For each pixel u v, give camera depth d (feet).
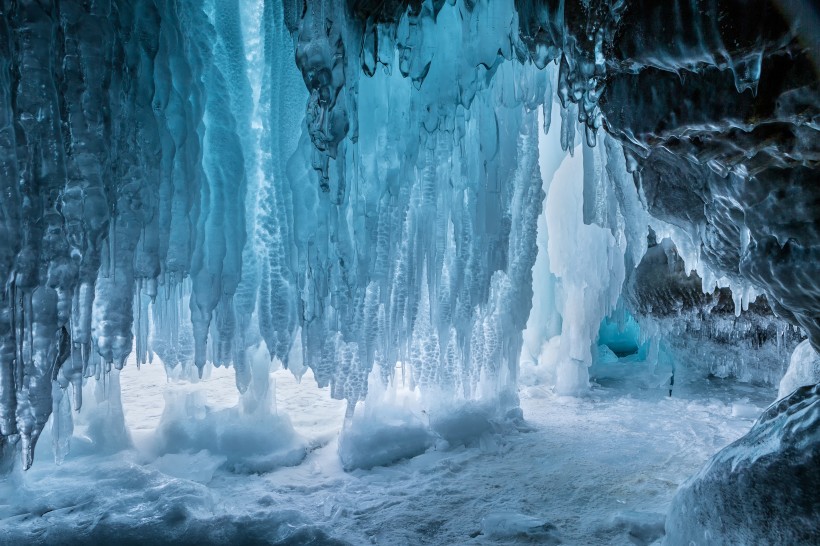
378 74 12.32
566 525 11.28
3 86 8.45
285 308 13.09
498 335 17.58
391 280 13.78
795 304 7.84
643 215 15.76
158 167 10.75
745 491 8.15
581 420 18.31
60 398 11.77
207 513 11.22
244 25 12.83
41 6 8.76
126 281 10.49
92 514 10.93
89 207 9.48
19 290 8.99
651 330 22.76
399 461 14.94
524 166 17.26
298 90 12.37
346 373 14.79
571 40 8.31
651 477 13.61
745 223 8.04
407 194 13.30
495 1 10.77
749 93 6.38
